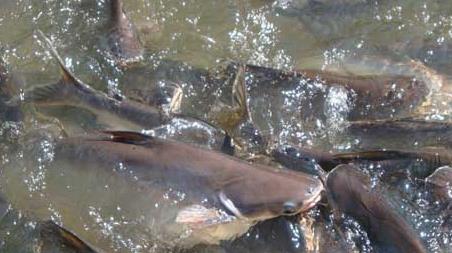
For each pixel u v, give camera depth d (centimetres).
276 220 229
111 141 235
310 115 252
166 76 261
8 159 244
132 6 280
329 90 253
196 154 229
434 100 256
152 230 231
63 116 251
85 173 234
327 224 228
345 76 258
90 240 233
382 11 280
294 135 249
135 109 246
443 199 234
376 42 273
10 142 246
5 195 240
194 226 227
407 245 219
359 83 254
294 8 279
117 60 264
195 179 227
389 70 265
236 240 229
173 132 243
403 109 253
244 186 224
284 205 221
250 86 255
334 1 279
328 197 229
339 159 237
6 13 280
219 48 272
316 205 229
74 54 269
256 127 246
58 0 281
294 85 255
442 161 238
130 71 262
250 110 253
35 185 239
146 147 232
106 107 248
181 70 262
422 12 280
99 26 273
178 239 230
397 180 237
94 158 234
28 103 254
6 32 277
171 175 228
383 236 222
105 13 277
